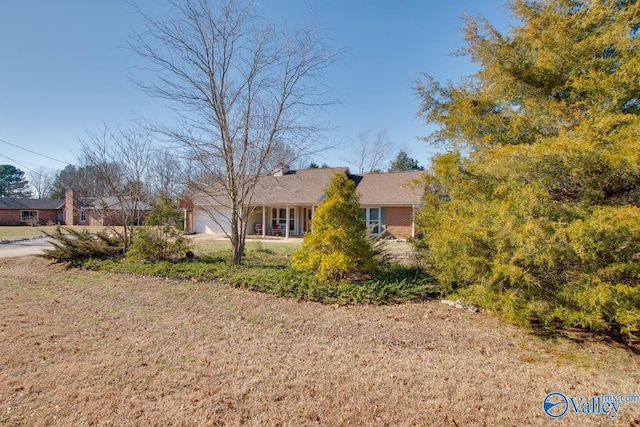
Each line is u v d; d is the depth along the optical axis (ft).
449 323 15.81
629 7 14.37
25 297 19.70
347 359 11.72
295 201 62.59
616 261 12.30
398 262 26.68
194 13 24.80
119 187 35.70
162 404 8.77
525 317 14.24
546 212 12.88
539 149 12.83
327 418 8.31
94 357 11.53
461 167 17.25
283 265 27.66
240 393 9.37
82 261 29.81
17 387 9.48
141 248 28.86
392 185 64.59
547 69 16.24
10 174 185.16
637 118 12.30
